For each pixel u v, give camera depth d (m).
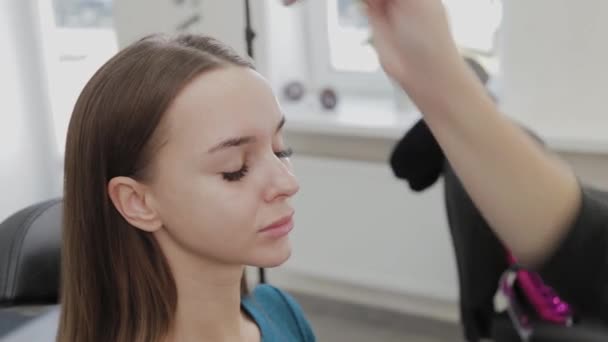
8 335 0.99
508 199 0.52
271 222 0.66
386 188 2.39
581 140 2.10
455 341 2.45
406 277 2.45
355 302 2.73
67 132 0.69
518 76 2.21
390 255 2.46
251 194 0.65
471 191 0.55
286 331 0.89
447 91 0.54
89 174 0.68
